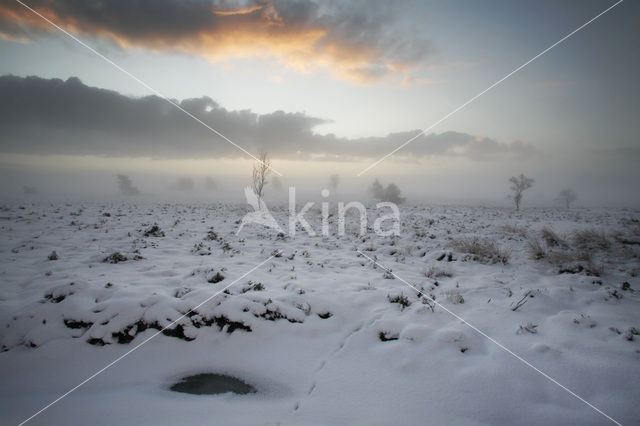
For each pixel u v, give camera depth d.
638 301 5.62
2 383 3.77
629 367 3.75
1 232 10.32
